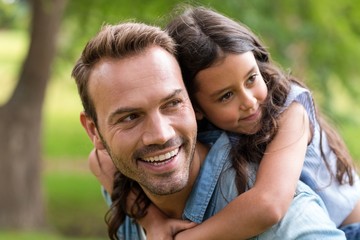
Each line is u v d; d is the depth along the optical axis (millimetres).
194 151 2154
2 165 10672
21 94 10750
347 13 10867
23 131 10734
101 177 2688
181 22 2455
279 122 2436
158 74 2029
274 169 2232
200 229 2193
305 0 10703
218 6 8758
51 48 10648
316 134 2568
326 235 2023
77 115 24250
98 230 11711
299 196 2141
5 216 10703
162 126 2010
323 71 10820
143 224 2396
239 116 2443
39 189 11086
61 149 18312
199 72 2426
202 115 2510
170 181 2059
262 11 10188
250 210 2104
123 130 2045
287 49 9953
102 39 2070
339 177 2521
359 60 11172
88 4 10875
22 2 11758
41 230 10953
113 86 2033
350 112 11383
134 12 10445
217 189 2225
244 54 2443
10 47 36031
